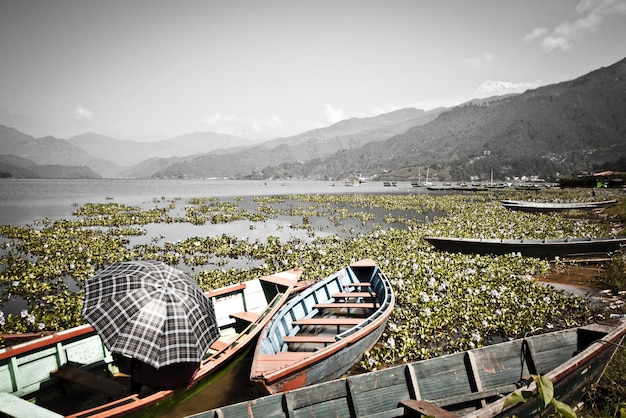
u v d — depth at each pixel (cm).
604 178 8912
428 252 2114
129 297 707
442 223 3291
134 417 686
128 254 2344
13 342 977
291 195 8688
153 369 772
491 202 5625
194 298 774
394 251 2136
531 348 757
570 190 7950
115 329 675
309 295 1191
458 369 704
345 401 630
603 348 722
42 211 5381
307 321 1020
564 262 1905
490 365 723
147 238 3094
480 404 679
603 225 2933
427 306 1314
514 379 732
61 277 1967
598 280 1616
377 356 1015
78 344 855
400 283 1477
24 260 2262
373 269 1452
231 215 4353
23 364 762
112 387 750
